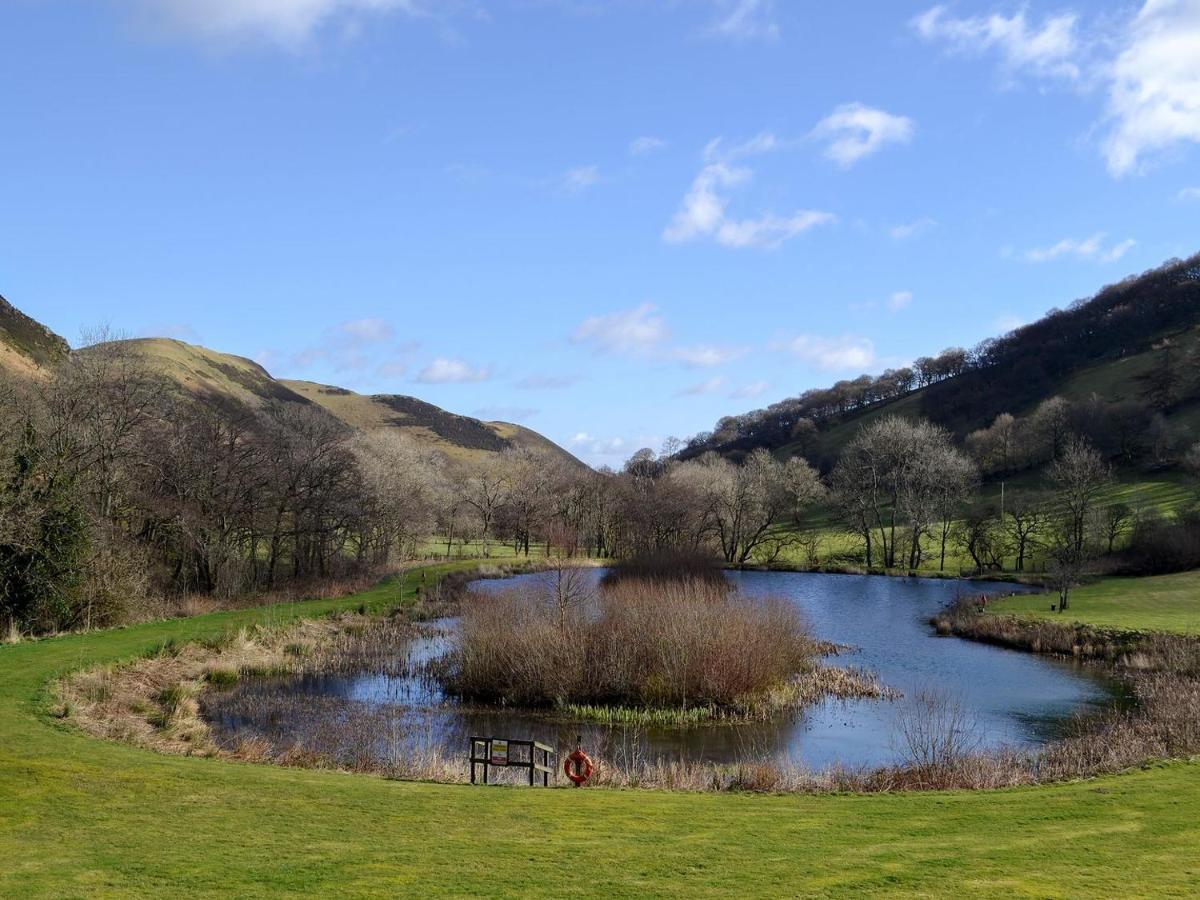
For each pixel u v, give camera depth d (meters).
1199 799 14.23
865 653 42.53
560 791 16.06
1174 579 58.19
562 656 31.12
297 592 54.53
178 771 15.86
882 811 14.30
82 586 35.38
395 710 29.39
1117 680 35.34
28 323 72.12
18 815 12.63
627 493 99.44
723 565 92.12
